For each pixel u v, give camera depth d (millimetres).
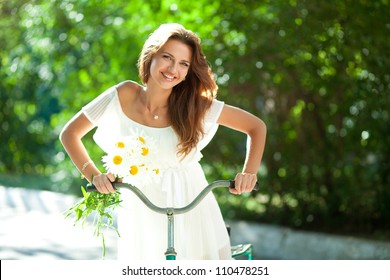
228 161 11641
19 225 11000
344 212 10789
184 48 4445
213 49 9891
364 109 10062
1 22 12914
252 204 12336
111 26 10969
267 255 9930
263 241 10297
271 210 11438
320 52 9898
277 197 11703
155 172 4379
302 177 11180
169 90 4516
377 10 9523
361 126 10164
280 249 10000
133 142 4312
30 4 11914
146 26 10133
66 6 11047
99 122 4570
